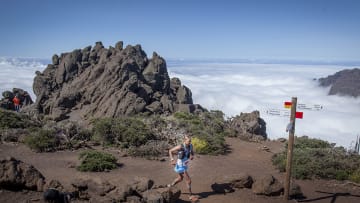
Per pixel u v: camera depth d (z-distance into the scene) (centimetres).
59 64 4838
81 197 1067
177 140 2278
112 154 1991
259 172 1764
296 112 1181
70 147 2078
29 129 2294
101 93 3897
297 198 1334
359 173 1628
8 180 1034
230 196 1295
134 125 2331
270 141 2953
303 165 1727
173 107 3862
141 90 3803
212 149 2225
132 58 4325
